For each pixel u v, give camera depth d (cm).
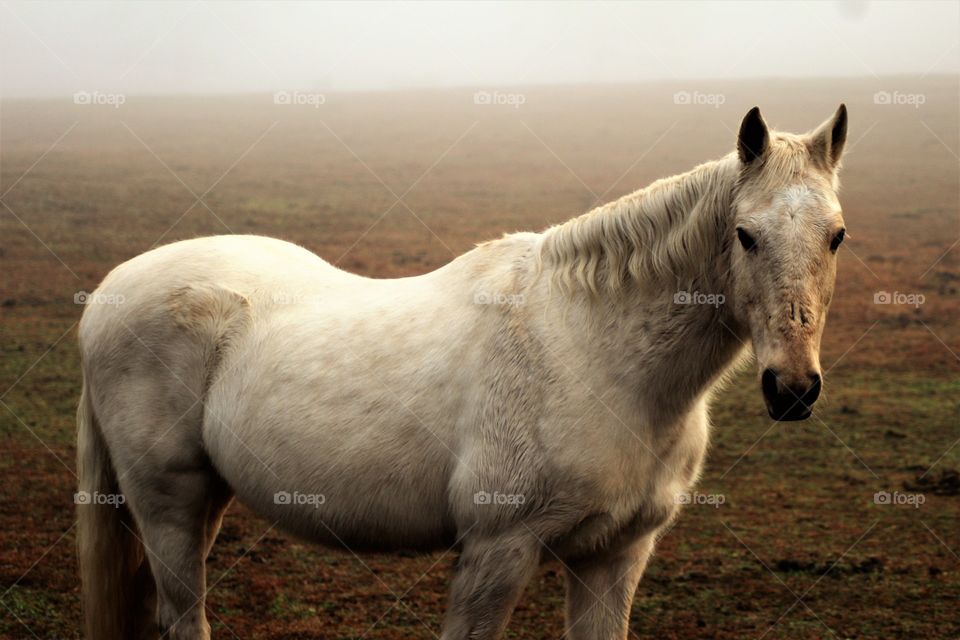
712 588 511
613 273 305
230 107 4903
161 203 2092
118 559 378
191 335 354
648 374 302
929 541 578
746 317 279
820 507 645
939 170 2489
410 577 520
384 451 320
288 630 447
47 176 2448
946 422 848
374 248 1636
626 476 301
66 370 966
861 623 463
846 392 955
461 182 2502
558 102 4803
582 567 327
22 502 614
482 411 308
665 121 3738
